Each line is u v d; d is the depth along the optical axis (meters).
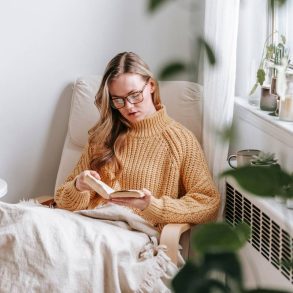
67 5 2.71
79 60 2.76
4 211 1.97
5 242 1.90
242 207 2.12
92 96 2.61
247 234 0.41
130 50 2.77
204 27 2.49
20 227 1.91
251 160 1.98
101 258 1.92
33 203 2.35
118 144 2.30
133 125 2.30
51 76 2.76
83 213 2.13
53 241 1.91
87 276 1.89
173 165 2.24
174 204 2.12
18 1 2.69
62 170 2.57
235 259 0.39
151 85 2.30
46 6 2.70
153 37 2.77
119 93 2.22
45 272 1.87
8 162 2.81
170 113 2.51
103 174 2.31
